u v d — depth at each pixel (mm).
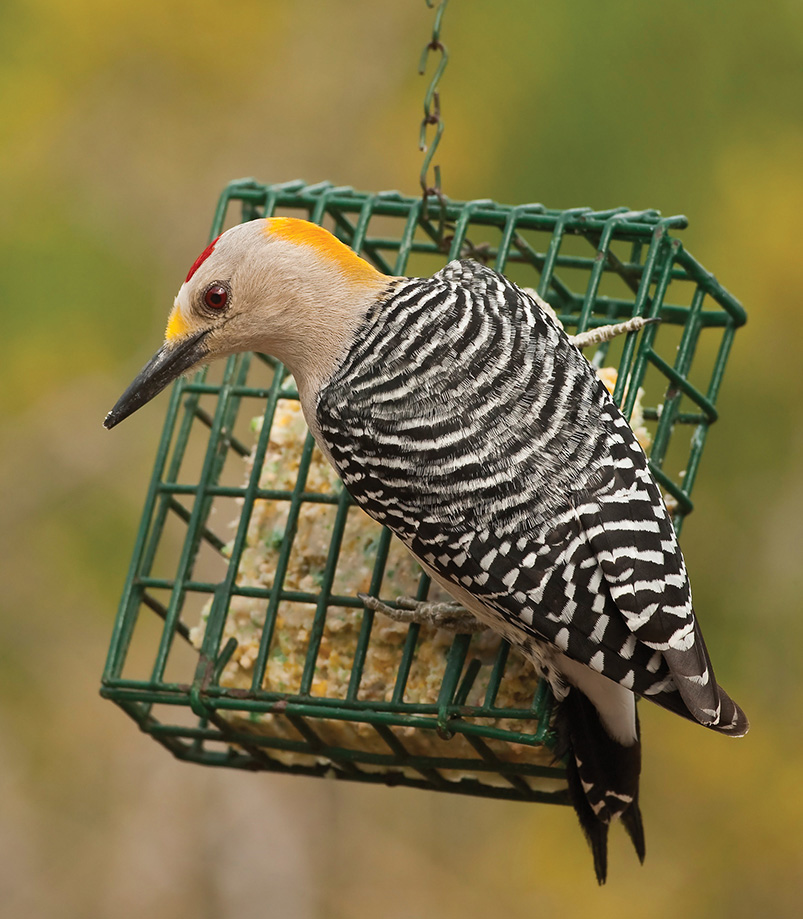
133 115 13898
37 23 13609
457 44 12805
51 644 13570
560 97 12312
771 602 12047
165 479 8531
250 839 14203
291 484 8023
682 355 7988
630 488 6391
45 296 13141
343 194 8758
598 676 6734
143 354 13414
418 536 6527
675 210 12008
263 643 7441
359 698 7621
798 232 11852
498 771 7422
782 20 12211
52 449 13391
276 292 6988
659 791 12367
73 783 14055
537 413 6512
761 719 12070
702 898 12195
